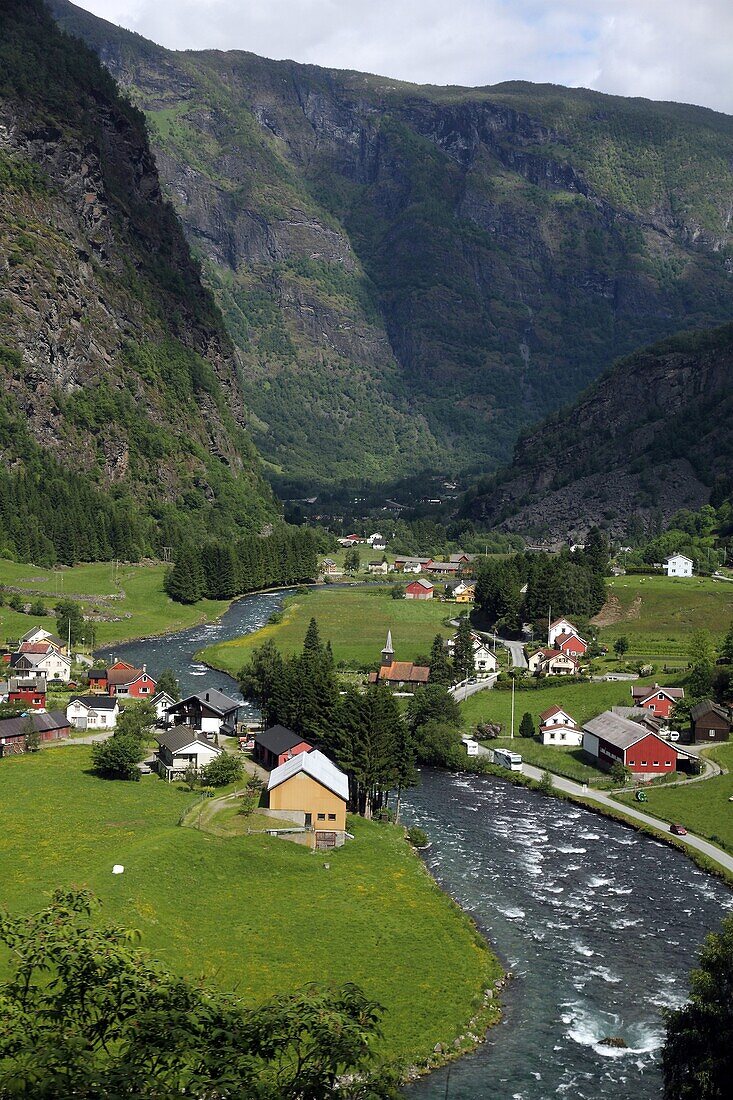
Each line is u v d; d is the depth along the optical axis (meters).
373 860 97.50
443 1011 70.62
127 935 35.94
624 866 99.94
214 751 122.50
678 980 76.75
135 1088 28.58
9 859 91.25
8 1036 30.77
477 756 136.62
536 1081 63.53
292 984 72.25
